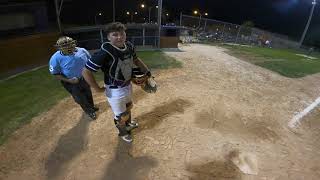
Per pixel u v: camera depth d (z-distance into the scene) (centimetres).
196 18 2319
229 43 2219
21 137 498
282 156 460
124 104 418
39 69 909
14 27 917
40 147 472
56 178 407
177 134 500
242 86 754
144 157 443
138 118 547
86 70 362
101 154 452
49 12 1075
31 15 966
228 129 526
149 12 1500
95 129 518
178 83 742
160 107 593
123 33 354
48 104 621
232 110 599
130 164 429
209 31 2344
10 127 529
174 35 1384
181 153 452
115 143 476
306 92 753
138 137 489
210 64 983
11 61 873
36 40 948
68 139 491
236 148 470
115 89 392
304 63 1188
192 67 920
